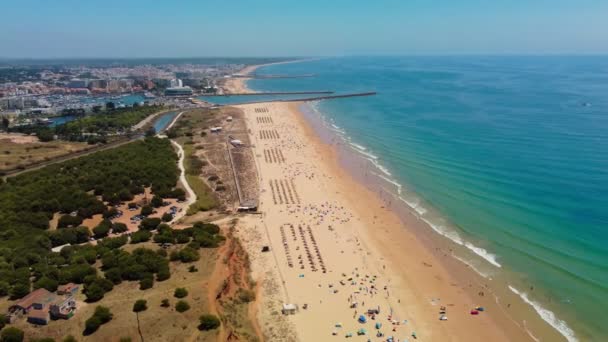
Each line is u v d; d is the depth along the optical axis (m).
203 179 154.12
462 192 132.88
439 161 164.88
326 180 154.12
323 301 82.56
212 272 84.69
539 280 86.19
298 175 159.75
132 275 81.75
